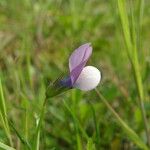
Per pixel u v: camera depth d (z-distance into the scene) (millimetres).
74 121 177
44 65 308
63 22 351
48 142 213
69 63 136
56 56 324
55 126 228
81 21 354
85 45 135
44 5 369
